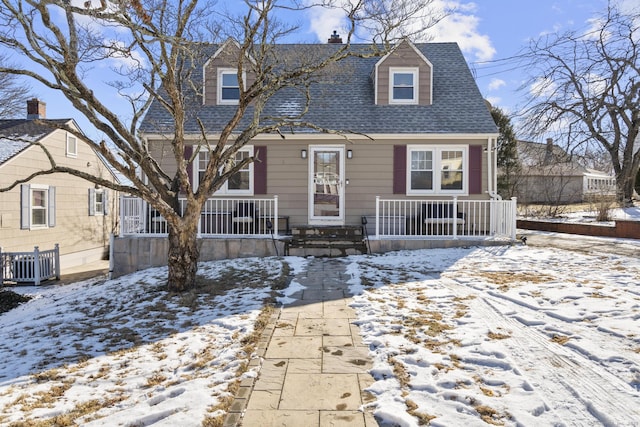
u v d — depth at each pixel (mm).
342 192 11031
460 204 10906
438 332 4184
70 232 15086
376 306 5215
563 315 4441
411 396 3004
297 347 4035
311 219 11062
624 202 15492
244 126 10891
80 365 3982
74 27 5484
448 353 3676
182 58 7004
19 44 5453
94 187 16547
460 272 6973
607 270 6547
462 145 10867
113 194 18266
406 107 11438
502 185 20391
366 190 11031
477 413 2738
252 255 9359
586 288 5488
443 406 2848
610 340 3734
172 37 5203
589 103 16688
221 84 11711
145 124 10742
